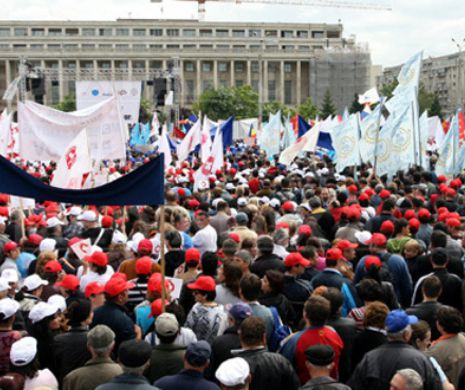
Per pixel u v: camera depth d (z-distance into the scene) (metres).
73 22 156.88
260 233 13.05
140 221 14.23
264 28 163.25
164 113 98.56
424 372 6.64
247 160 35.50
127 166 27.89
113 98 18.17
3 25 154.88
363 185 20.61
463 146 23.52
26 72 49.72
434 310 8.66
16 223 14.84
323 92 140.38
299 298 9.55
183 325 8.63
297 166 29.16
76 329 7.89
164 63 141.38
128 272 10.73
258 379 6.69
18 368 6.68
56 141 17.78
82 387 6.76
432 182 22.14
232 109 116.88
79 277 10.81
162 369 7.25
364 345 7.64
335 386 5.90
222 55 142.38
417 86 22.00
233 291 9.02
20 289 9.48
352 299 9.43
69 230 14.80
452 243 11.98
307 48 153.50
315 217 15.02
